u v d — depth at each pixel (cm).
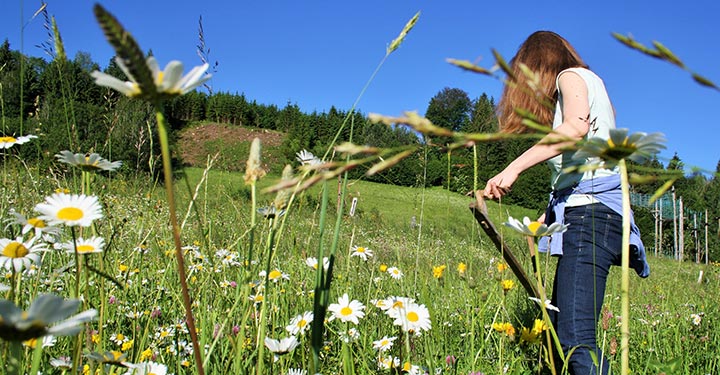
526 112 58
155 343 225
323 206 121
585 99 230
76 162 128
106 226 291
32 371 98
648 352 297
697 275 665
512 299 308
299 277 329
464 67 56
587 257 232
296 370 176
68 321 69
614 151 76
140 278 288
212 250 332
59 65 235
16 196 248
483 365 231
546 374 233
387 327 258
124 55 64
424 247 589
